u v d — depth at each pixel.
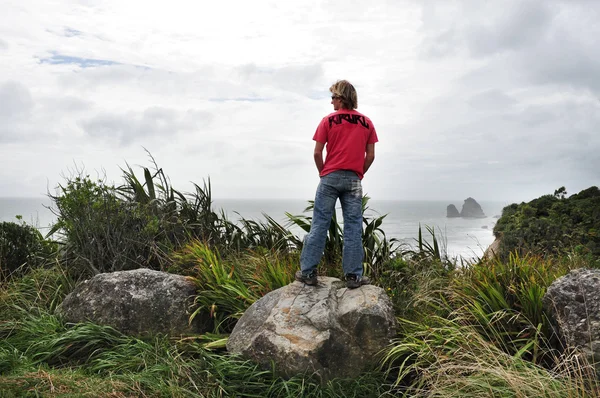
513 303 4.10
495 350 3.56
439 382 3.35
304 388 3.51
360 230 4.40
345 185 4.36
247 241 6.73
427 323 4.21
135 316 4.61
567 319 3.39
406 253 5.95
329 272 5.21
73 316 4.74
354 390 3.58
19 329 4.61
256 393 3.57
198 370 3.70
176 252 6.11
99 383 3.41
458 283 4.51
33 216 7.05
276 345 3.76
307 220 5.77
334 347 3.78
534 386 3.04
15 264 6.48
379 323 3.91
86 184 6.12
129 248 6.07
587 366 3.00
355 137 4.35
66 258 6.24
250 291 4.93
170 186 7.15
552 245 6.41
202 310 4.79
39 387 3.25
